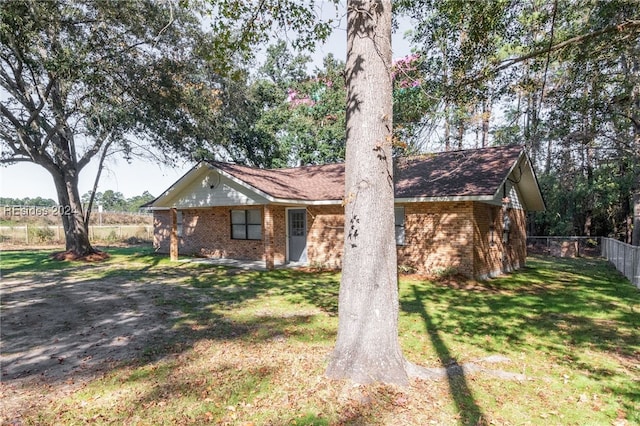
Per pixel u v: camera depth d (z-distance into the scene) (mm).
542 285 10820
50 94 14633
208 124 17797
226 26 5973
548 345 5590
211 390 3953
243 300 8547
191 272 12992
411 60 7609
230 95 19328
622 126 13039
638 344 5648
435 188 11633
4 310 7629
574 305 8180
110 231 28109
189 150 18547
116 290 9766
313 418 3350
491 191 10453
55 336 5934
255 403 3662
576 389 4109
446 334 6051
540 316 7250
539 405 3729
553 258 19859
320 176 16734
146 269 13734
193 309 7691
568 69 7883
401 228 12516
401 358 4207
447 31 7230
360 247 4062
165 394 3906
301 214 15164
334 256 13898
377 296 4039
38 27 11750
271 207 13555
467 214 11188
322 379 4008
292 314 7285
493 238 12781
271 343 5492
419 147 7172
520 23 6477
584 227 25188
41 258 17203
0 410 3625
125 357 5000
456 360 4902
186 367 4609
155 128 16062
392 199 4219
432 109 7328
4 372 4547
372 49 4098
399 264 12430
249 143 25219
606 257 19047
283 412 3469
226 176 13906
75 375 4441
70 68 12102
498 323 6730
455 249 11391
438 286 10398
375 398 3645
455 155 14125
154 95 14859
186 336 5887
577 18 6512
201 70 16594
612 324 6719
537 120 8305
